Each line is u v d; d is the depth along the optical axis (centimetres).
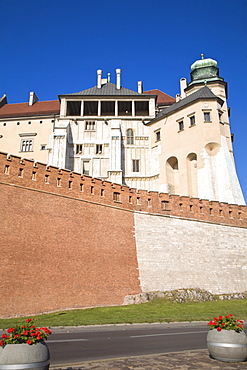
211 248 3794
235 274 3819
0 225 2598
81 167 5716
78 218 3094
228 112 6009
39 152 6372
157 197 3734
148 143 5888
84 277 2928
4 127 6644
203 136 5041
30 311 2530
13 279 2525
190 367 1112
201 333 1898
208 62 6291
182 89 6644
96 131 5950
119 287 3109
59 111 6644
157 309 2814
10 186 2748
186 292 3294
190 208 3878
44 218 2867
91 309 2753
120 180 5453
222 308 2955
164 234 3600
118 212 3412
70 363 1138
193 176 5147
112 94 6216
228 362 1184
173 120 5566
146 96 6134
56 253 2834
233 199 4591
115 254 3212
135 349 1416
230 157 5066
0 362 870
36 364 887
